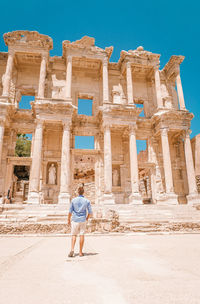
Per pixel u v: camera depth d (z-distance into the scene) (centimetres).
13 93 2936
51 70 3141
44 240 1180
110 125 2703
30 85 3044
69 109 2619
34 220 1775
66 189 2366
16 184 4000
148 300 317
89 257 662
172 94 3425
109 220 1636
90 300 322
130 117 2788
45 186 2741
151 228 1673
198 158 3123
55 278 438
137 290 362
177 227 1698
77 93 3134
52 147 2891
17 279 432
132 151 2670
